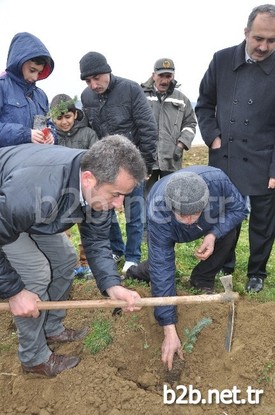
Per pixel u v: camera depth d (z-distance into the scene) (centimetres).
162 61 520
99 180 239
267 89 370
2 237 247
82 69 418
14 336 383
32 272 299
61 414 307
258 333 340
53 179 246
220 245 385
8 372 343
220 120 399
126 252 479
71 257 332
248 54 368
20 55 358
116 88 432
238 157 392
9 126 354
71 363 338
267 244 413
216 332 348
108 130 444
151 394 312
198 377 324
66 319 397
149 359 344
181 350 330
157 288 313
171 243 322
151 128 440
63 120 435
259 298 411
